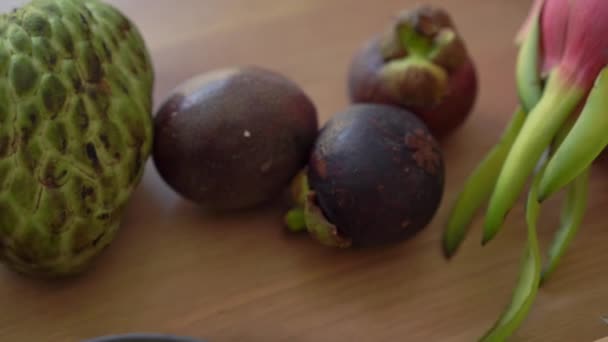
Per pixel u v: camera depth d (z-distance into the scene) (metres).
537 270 0.41
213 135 0.43
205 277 0.44
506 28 0.54
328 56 0.53
